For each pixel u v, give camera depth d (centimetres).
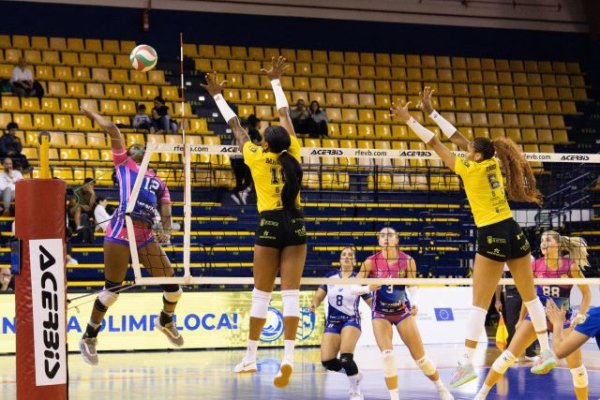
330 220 2202
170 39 2712
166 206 1009
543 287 1237
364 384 1324
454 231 2245
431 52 2950
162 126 2364
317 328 1862
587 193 2344
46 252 873
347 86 2756
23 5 2588
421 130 948
